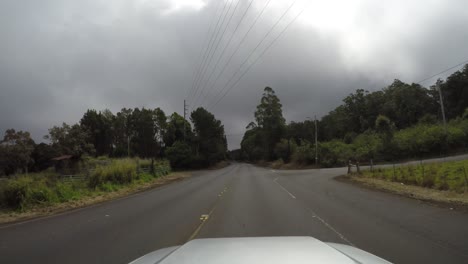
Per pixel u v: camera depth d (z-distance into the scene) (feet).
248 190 66.23
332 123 330.75
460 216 33.32
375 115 310.24
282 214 37.04
